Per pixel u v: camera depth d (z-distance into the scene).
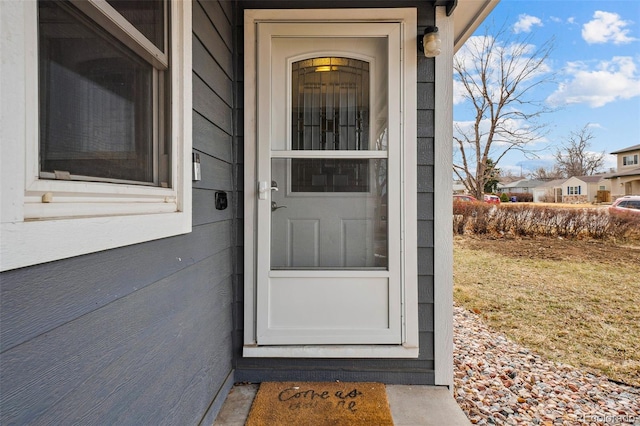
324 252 2.04
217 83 1.74
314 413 1.68
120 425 0.90
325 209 2.04
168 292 1.19
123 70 0.98
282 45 2.04
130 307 0.95
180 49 1.24
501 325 3.84
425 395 1.88
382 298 2.00
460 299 4.67
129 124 1.01
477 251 6.84
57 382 0.69
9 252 0.57
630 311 4.16
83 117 0.82
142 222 0.98
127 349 0.94
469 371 2.72
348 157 2.03
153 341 1.08
